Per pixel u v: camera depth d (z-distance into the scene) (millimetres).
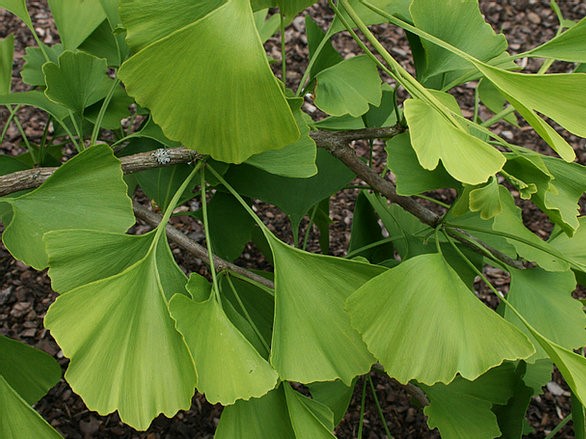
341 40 1146
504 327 342
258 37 293
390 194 442
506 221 406
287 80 1076
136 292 336
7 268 820
